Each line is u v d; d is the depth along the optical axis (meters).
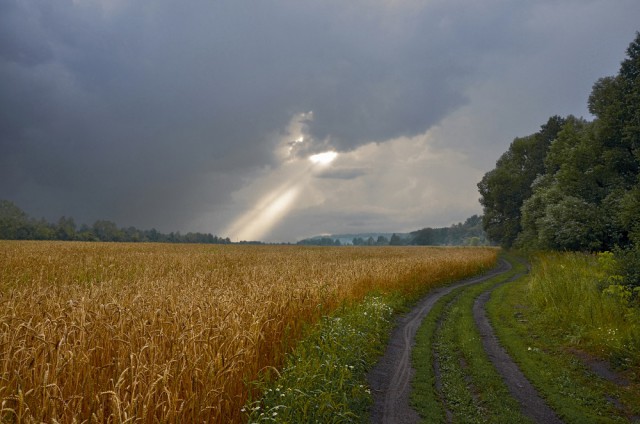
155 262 24.08
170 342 6.10
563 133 47.22
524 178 70.06
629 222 28.23
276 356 7.82
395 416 7.48
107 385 4.95
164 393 5.04
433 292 22.94
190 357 5.77
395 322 15.02
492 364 10.45
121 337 5.95
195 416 5.25
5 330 5.93
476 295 22.00
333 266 23.45
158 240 192.38
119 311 6.71
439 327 14.67
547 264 28.94
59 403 4.42
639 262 13.45
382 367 10.14
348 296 14.51
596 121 37.56
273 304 9.70
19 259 20.06
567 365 10.27
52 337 5.57
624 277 13.57
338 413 6.56
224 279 15.61
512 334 13.40
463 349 11.69
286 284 12.52
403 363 10.50
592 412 7.70
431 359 10.92
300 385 6.95
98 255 27.12
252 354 6.93
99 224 167.25
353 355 9.53
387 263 25.67
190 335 6.23
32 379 4.73
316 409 6.62
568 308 14.25
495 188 71.25
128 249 39.78
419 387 8.84
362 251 57.59
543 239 40.66
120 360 5.24
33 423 3.96
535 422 7.34
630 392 8.59
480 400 8.30
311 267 21.14
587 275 17.19
